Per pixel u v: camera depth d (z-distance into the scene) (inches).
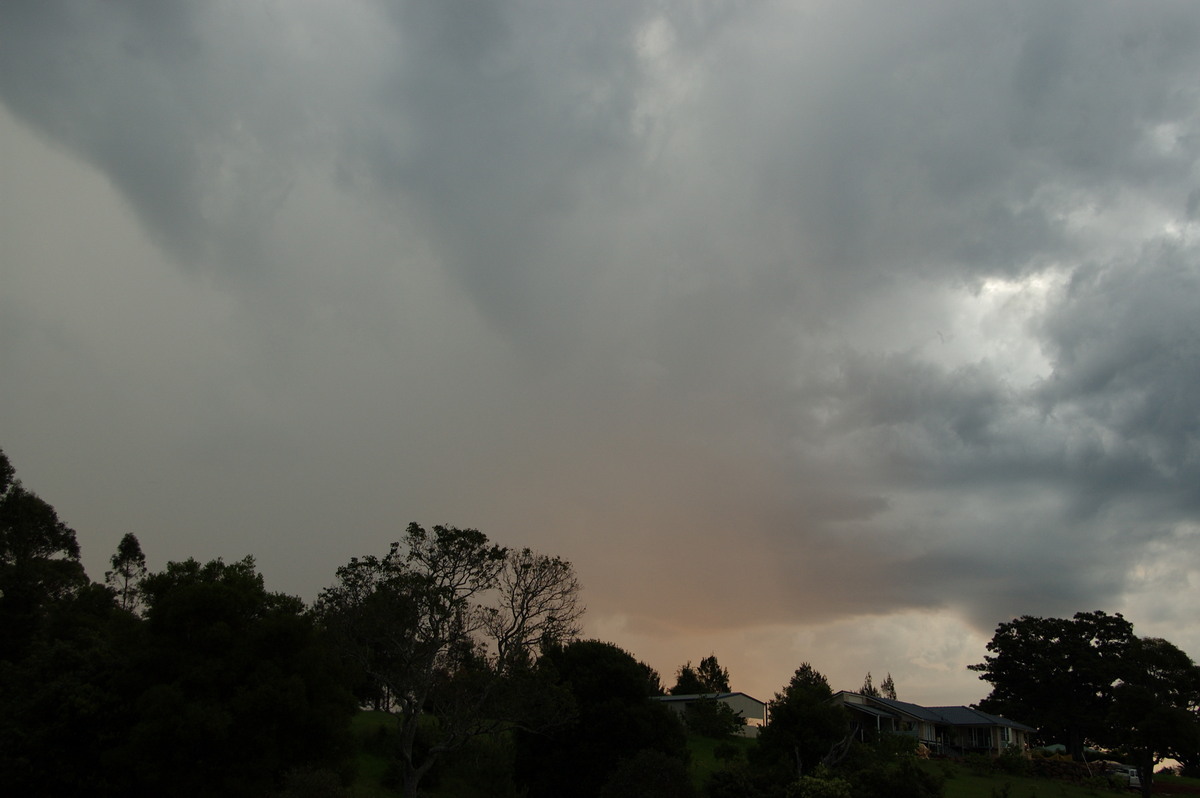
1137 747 2802.7
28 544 2305.6
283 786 1228.5
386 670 1704.0
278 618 1316.4
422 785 1888.5
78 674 1270.9
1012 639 4286.4
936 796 1713.8
